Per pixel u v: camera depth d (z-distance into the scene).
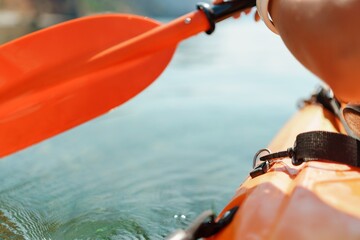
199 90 4.14
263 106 3.48
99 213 1.53
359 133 1.05
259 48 8.04
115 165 2.12
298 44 0.90
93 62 1.33
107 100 1.37
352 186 0.90
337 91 0.87
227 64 5.93
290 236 0.75
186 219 1.50
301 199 0.84
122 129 2.79
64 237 1.33
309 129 1.54
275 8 0.99
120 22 1.41
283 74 5.05
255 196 0.92
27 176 1.91
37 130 1.31
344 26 0.83
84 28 1.37
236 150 2.42
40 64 1.31
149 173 2.03
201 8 1.39
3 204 1.59
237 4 1.40
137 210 1.56
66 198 1.67
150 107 3.45
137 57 1.38
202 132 2.76
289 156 1.09
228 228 0.85
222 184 1.91
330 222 0.77
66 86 1.33
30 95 1.30
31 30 10.95
